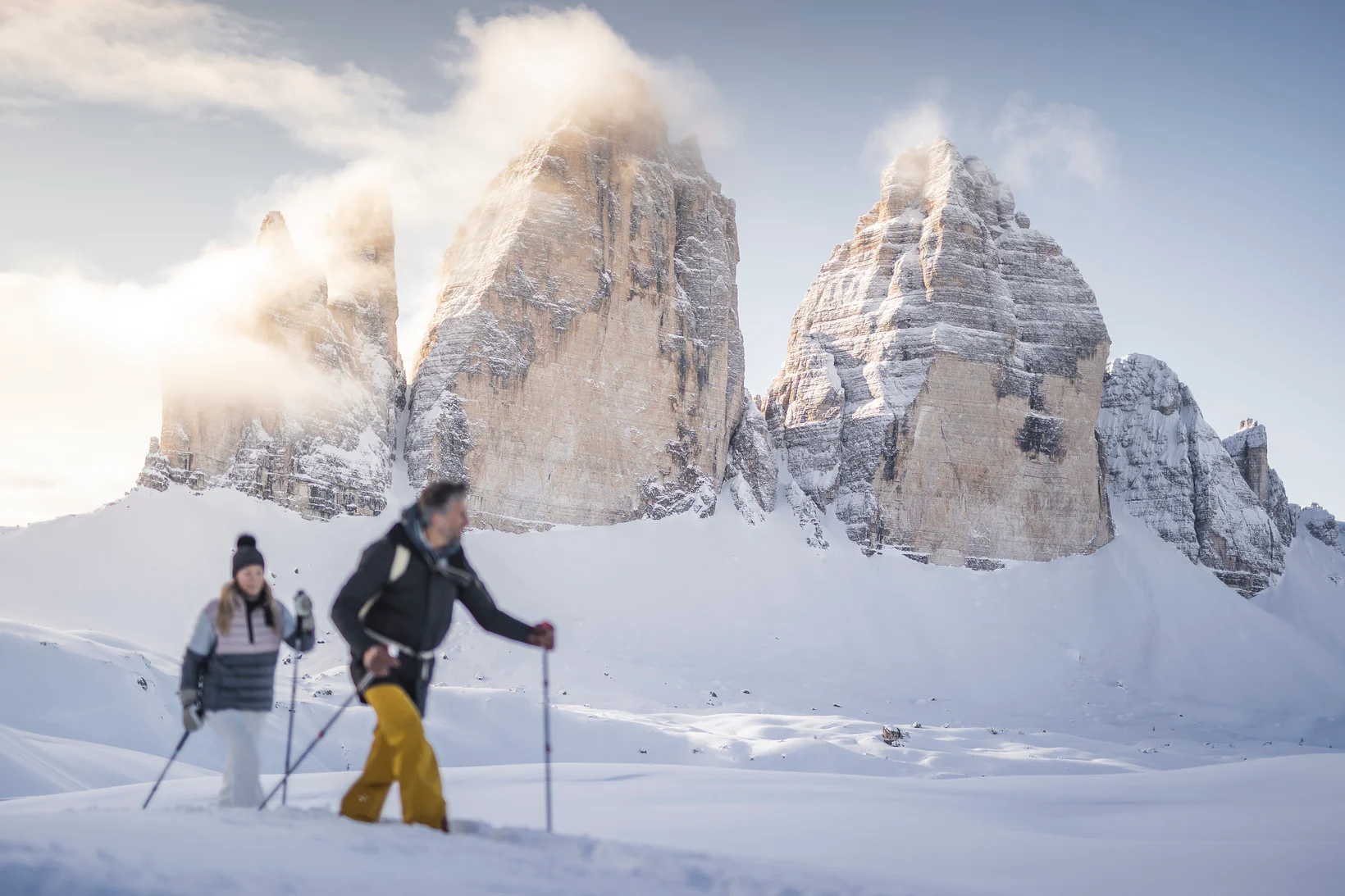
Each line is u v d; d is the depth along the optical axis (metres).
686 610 110.00
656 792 17.59
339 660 86.88
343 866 5.45
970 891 7.21
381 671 7.11
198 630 8.48
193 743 49.09
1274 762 23.19
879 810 16.23
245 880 4.94
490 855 6.13
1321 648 131.50
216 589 95.69
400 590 7.43
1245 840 13.34
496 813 14.17
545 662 8.06
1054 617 123.88
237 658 8.54
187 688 8.45
